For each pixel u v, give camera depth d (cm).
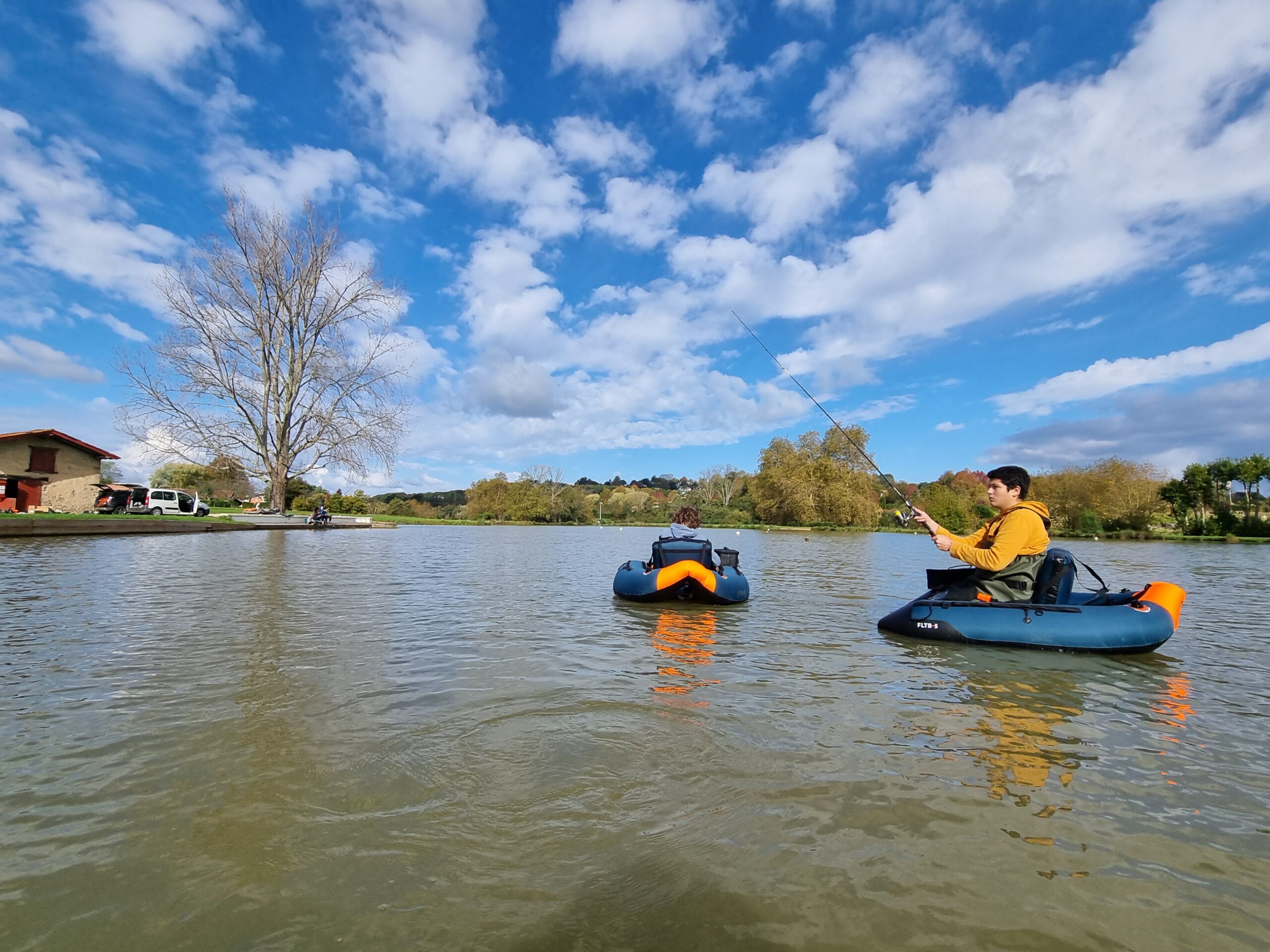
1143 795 246
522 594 812
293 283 3047
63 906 168
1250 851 207
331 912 167
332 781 244
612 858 195
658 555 777
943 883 186
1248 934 165
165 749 273
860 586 973
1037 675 427
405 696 354
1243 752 293
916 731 312
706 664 446
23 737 285
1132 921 170
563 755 273
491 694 362
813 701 361
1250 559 1795
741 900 176
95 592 720
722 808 228
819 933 163
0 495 2631
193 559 1140
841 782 252
